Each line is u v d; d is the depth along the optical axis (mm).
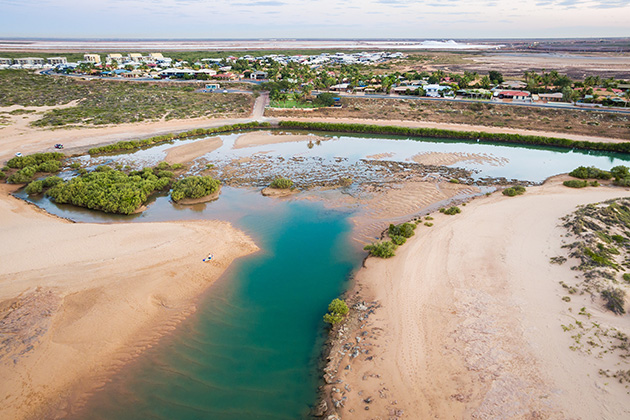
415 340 30547
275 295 37531
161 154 84938
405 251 44000
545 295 34500
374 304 35281
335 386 26812
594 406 23750
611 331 29219
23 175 67375
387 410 24734
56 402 25984
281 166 76688
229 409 25719
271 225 52250
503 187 65500
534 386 25594
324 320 32906
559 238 43844
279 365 29250
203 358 29984
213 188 62250
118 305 34656
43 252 42344
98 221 54438
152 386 27500
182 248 44469
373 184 66625
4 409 25016
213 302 36438
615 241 42219
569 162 79125
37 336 30578
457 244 44719
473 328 31312
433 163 78062
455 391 25797
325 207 57906
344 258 44156
